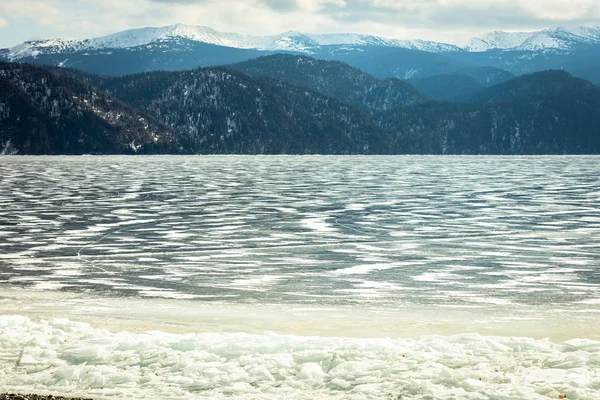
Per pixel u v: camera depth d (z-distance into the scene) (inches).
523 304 713.0
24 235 1278.3
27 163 5930.1
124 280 851.4
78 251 1091.3
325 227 1416.1
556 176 3814.0
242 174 3922.2
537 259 1023.0
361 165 5935.0
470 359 440.1
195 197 2180.1
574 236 1283.2
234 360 450.0
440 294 768.3
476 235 1299.2
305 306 700.7
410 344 477.4
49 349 477.4
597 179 3454.7
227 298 741.9
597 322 622.8
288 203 1973.4
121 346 480.1
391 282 843.4
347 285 822.5
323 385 409.7
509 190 2566.4
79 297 742.5
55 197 2149.4
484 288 803.4
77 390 408.2
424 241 1220.5
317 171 4441.4
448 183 3051.2
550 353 454.9
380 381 407.5
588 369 420.5
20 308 679.1
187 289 794.2
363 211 1748.3
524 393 377.4
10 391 405.4
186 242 1196.5
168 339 499.2
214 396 394.6
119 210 1750.7
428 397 379.9
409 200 2095.2
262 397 390.9
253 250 1110.4
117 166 5211.6
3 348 485.7
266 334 531.2
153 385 414.3
